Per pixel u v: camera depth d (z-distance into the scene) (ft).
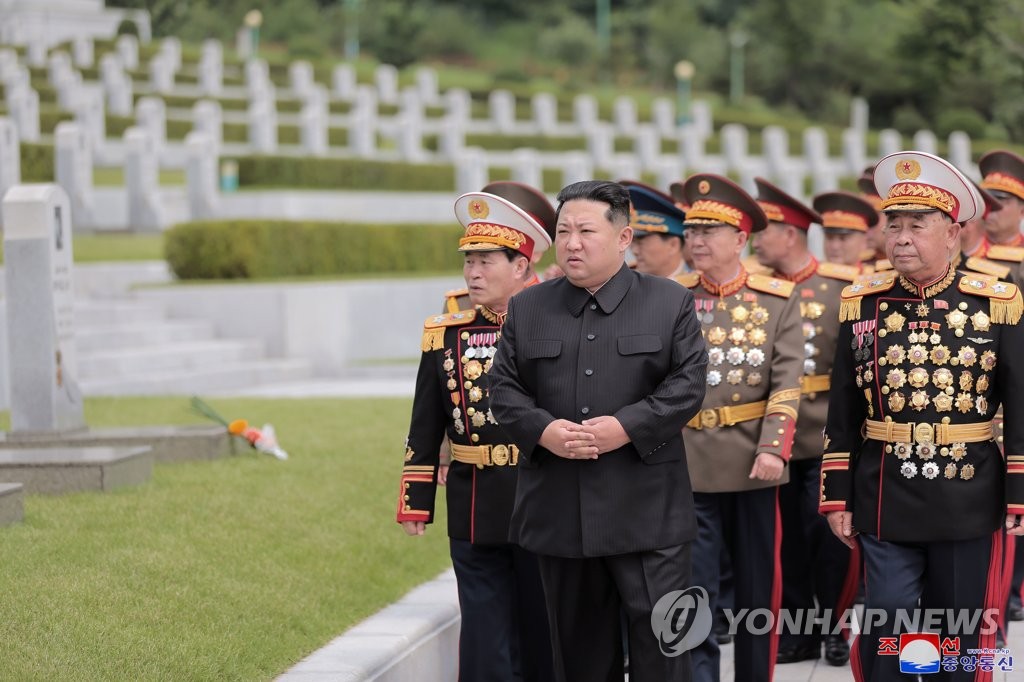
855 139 183.42
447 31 284.61
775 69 262.47
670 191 35.53
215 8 256.73
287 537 30.66
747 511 27.63
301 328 74.08
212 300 74.23
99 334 65.77
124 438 38.42
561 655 21.07
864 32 252.83
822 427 31.63
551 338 20.68
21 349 38.17
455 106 175.32
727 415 27.50
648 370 20.39
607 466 20.15
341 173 111.96
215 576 26.76
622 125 186.70
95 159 127.54
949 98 233.76
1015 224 34.35
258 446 39.83
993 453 23.18
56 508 30.94
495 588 24.43
